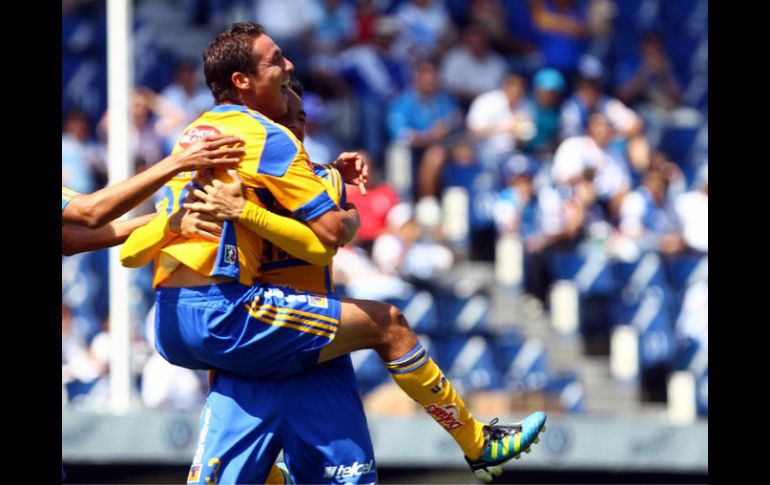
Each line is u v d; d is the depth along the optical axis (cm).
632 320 4594
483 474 1809
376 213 4472
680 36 6097
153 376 3678
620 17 5916
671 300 4659
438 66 5209
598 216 4881
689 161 5719
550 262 4653
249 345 1664
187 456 3366
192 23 5059
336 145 4859
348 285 4200
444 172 4812
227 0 5094
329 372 1755
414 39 5222
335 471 1731
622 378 4503
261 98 1736
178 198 1689
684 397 4494
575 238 4738
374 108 4959
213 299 1662
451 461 3556
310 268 1734
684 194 5066
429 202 4738
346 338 1702
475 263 4688
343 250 4253
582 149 4900
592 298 4622
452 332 4356
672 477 3994
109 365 3847
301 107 1823
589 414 4388
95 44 4828
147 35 4903
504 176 4862
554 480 3878
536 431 1789
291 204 1666
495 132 4950
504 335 4425
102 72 4806
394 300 4238
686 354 4584
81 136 4353
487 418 3969
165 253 1691
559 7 5562
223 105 1725
